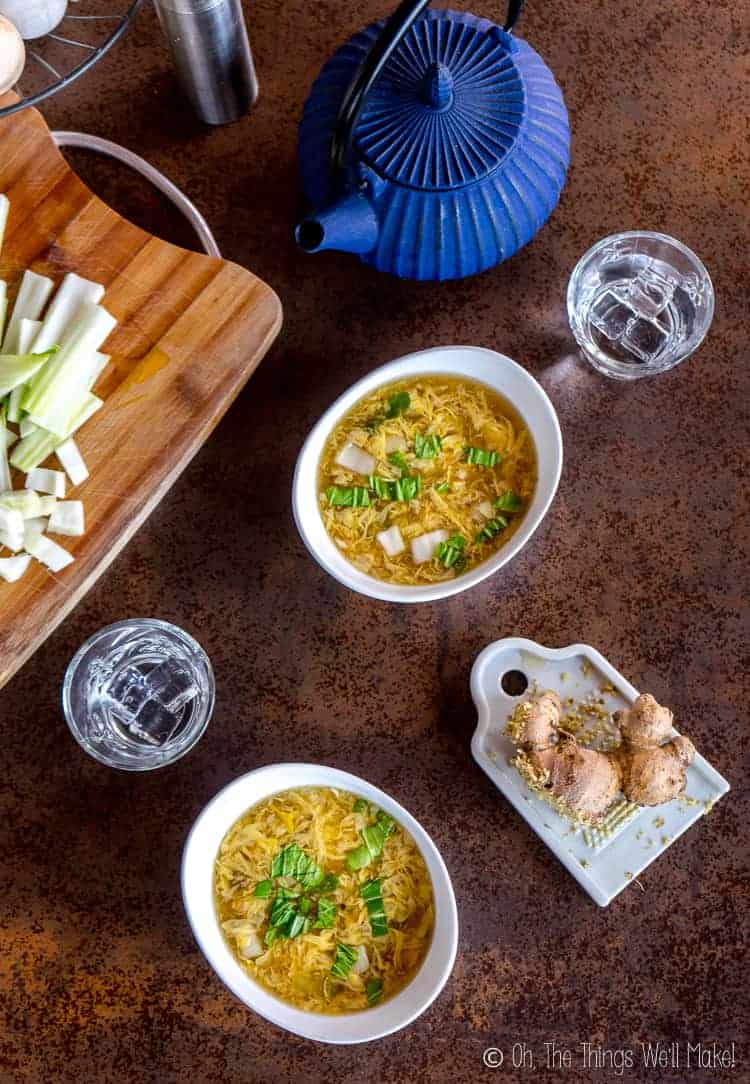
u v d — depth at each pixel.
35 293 0.76
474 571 0.76
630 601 0.81
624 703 0.80
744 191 0.84
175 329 0.76
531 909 0.79
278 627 0.80
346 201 0.73
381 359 0.82
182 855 0.76
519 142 0.74
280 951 0.78
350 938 0.78
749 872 0.80
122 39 0.83
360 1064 0.79
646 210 0.84
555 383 0.83
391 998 0.77
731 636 0.81
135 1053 0.78
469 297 0.83
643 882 0.80
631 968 0.79
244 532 0.81
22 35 0.81
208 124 0.83
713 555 0.82
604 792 0.76
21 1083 0.78
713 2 0.84
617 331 0.83
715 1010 0.79
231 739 0.80
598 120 0.84
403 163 0.73
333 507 0.80
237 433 0.81
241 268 0.76
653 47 0.84
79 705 0.79
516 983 0.79
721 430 0.82
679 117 0.84
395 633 0.80
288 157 0.83
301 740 0.80
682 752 0.76
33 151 0.76
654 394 0.82
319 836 0.78
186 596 0.80
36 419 0.74
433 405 0.80
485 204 0.75
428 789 0.80
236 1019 0.79
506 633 0.81
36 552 0.75
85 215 0.77
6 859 0.79
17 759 0.79
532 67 0.76
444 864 0.77
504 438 0.80
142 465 0.76
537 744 0.76
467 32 0.75
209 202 0.82
